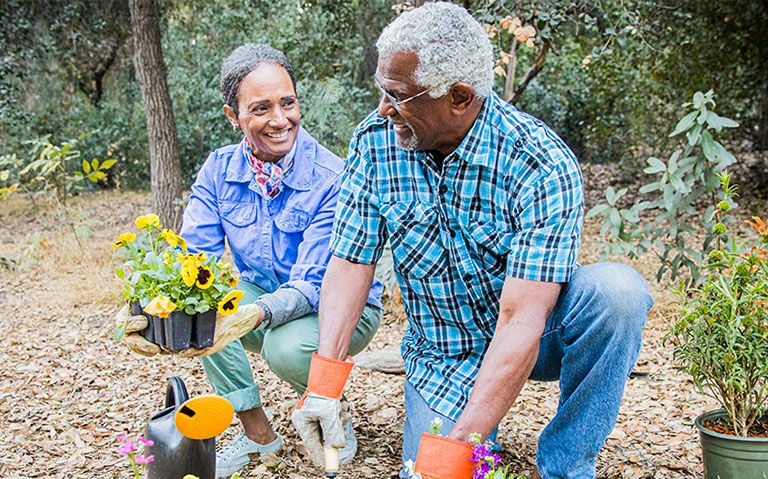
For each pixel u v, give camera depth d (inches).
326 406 82.0
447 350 93.7
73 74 515.2
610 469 106.2
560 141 83.4
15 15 455.2
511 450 114.2
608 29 246.7
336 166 109.4
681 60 362.0
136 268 89.0
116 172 547.5
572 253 80.3
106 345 196.4
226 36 461.4
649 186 188.1
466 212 86.0
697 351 91.2
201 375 166.7
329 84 295.0
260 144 105.0
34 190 494.0
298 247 108.7
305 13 381.7
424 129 79.8
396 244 90.3
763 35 358.6
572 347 85.6
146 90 321.7
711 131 364.8
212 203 111.4
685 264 190.5
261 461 110.1
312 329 102.0
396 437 121.1
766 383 89.8
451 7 76.7
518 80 451.5
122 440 71.2
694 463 108.3
